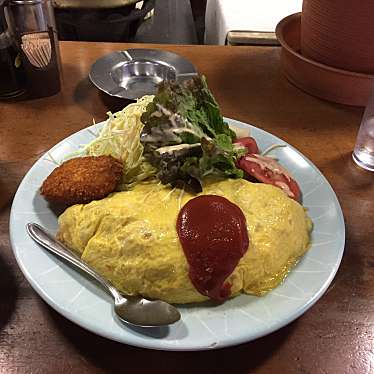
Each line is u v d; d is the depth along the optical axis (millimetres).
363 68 670
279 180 487
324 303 428
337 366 383
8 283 429
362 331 408
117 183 479
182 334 352
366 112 601
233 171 462
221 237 383
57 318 404
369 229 505
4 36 639
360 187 560
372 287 445
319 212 472
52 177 466
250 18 994
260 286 396
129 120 521
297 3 1063
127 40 1041
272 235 408
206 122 491
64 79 723
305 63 690
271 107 691
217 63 781
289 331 404
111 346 387
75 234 423
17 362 375
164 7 1271
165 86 479
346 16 625
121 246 396
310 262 418
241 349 389
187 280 381
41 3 636
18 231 431
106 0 934
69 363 376
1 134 612
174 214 410
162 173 450
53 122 640
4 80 663
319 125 661
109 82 677
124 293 392
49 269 396
